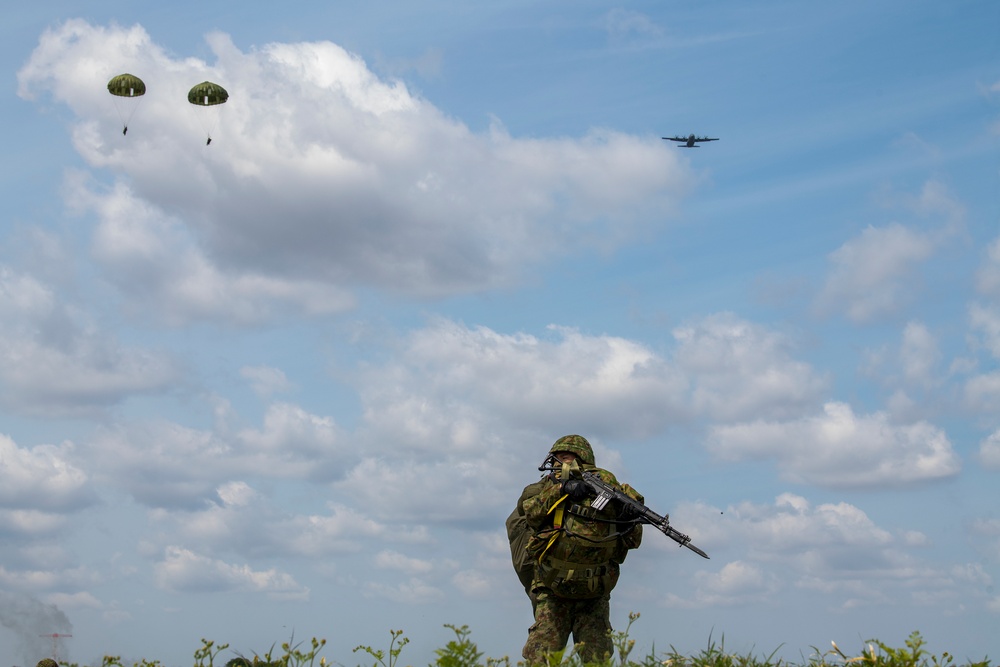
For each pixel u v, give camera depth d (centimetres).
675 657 803
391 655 731
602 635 908
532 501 907
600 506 880
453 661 729
